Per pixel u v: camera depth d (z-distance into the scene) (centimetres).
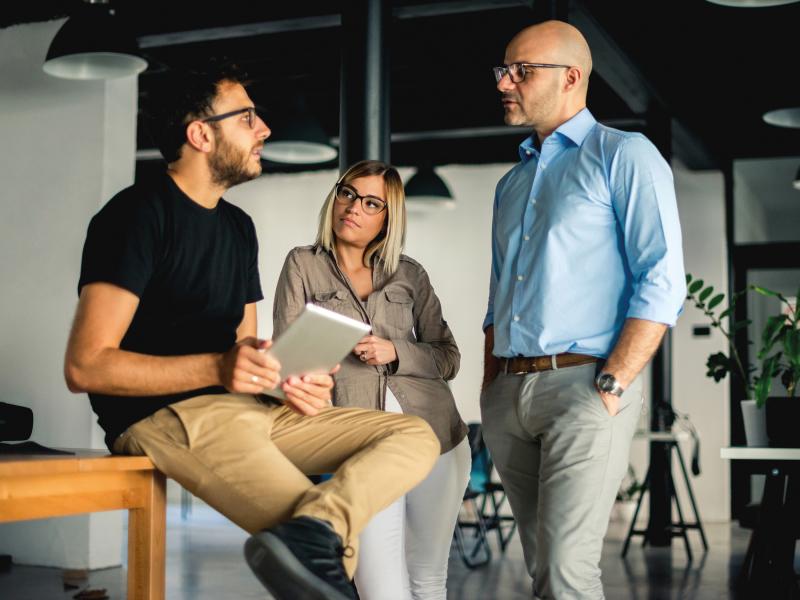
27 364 591
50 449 238
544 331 265
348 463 208
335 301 301
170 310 228
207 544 706
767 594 343
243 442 213
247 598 487
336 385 297
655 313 249
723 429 998
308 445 229
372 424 227
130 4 638
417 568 304
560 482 258
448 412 306
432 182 980
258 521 208
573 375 262
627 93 771
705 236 1021
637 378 264
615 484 260
